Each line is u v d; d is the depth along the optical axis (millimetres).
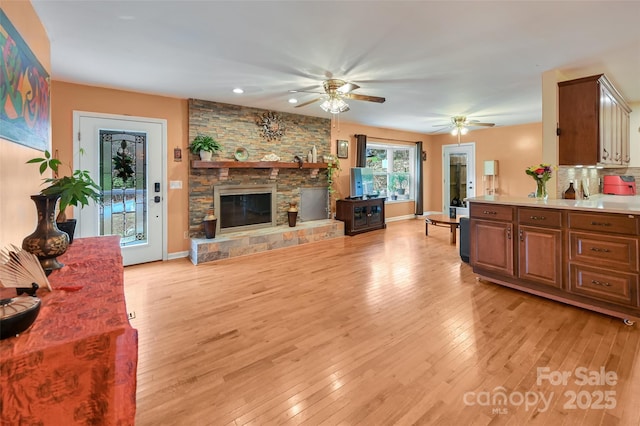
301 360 1999
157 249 4340
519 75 3443
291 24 2318
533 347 2115
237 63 3074
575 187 3836
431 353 2059
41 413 839
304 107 5082
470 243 3434
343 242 5469
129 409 950
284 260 4344
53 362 846
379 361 1979
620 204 2688
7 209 1508
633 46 2719
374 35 2496
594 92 3080
